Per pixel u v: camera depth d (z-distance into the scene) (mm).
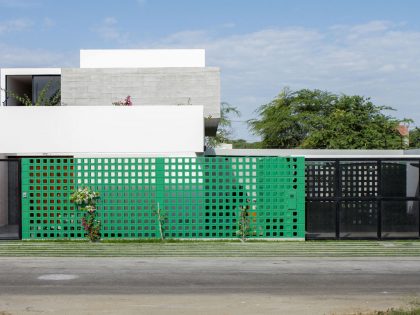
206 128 28312
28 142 17406
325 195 15852
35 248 14031
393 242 15086
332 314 7973
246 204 15281
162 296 9141
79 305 8531
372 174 16031
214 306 8484
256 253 13398
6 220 18453
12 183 18656
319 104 47375
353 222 16406
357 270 11414
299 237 15297
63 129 17438
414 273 11117
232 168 15570
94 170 15281
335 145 41500
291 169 15305
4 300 8859
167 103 24172
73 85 23844
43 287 9812
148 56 26516
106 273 11039
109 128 17500
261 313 8062
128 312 8125
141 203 15320
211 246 14391
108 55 26359
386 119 44000
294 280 10430
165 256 12992
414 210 16656
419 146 44844
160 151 17578
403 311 7941
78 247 14203
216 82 24312
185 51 26625
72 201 15289
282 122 46969
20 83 28016
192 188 15359
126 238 15258
